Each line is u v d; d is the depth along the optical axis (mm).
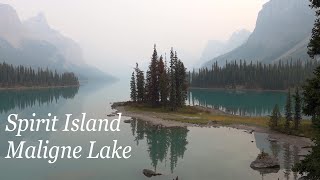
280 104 148625
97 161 50844
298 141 65188
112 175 43500
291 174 43656
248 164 48844
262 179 41688
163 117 97875
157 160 51281
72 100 178875
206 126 83625
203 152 56812
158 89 118875
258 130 77812
